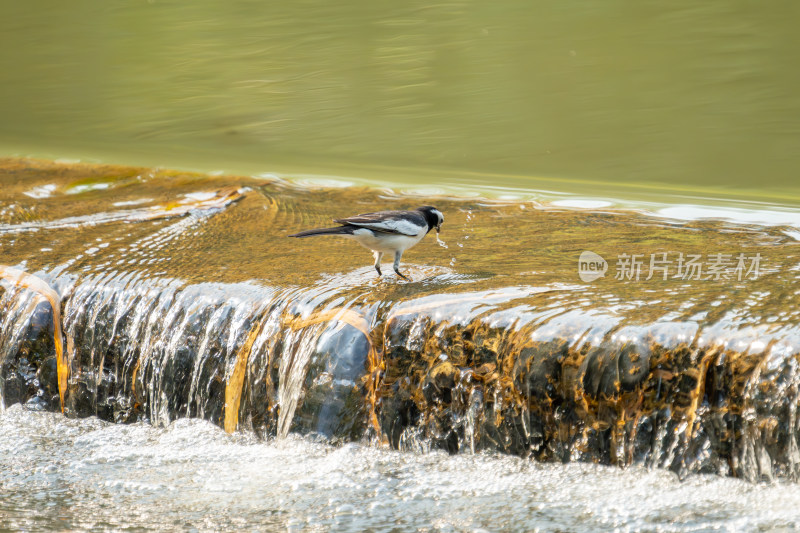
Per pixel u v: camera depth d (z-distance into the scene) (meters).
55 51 35.50
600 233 13.24
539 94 28.92
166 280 11.30
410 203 15.94
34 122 27.31
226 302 10.71
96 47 35.72
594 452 8.69
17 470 9.63
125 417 11.11
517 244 12.64
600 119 26.42
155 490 9.05
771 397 7.83
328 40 35.72
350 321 9.91
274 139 25.12
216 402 10.61
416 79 30.92
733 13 36.62
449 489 8.73
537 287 10.13
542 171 21.50
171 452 10.04
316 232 10.31
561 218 14.51
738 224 13.67
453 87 30.11
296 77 31.58
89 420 11.20
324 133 25.83
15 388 11.47
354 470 9.24
